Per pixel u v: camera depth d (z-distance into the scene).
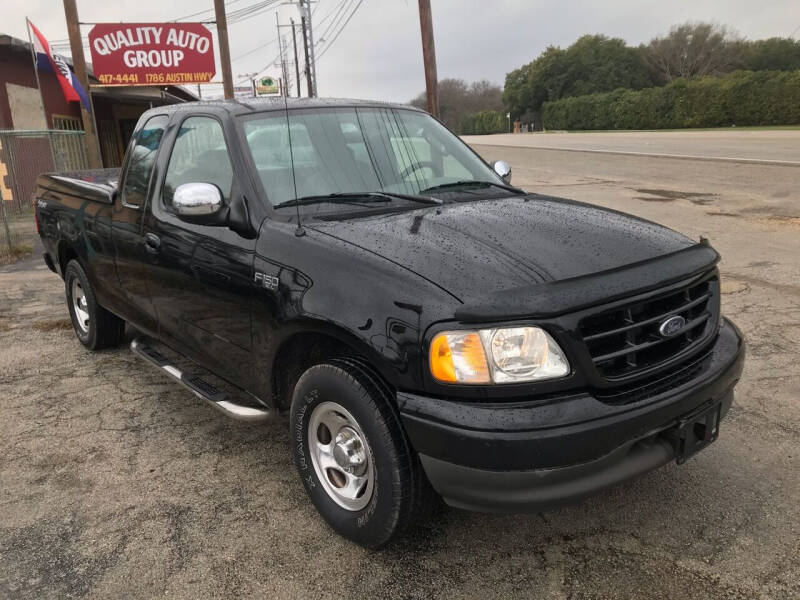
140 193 4.04
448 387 2.25
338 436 2.74
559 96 74.88
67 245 5.14
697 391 2.45
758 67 70.69
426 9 16.70
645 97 52.66
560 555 2.67
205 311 3.40
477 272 2.37
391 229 2.79
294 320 2.70
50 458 3.59
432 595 2.47
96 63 19.30
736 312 5.55
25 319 6.29
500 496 2.22
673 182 14.84
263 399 3.16
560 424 2.17
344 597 2.48
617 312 2.37
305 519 2.98
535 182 16.11
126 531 2.93
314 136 3.46
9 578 2.64
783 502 2.94
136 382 4.64
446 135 4.12
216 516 3.02
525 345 2.21
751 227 9.38
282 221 2.99
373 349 2.40
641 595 2.43
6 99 15.69
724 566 2.56
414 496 2.47
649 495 3.04
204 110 3.62
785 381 4.17
